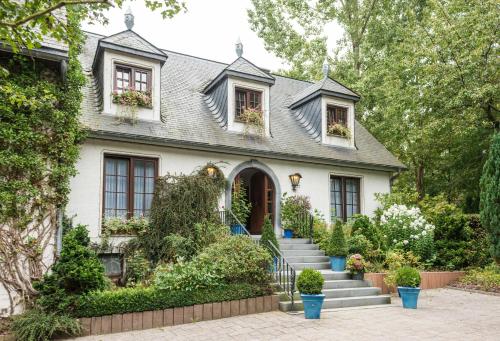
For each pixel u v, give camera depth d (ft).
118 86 34.58
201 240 29.68
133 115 33.68
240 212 38.22
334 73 67.51
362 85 60.29
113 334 21.08
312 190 42.45
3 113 23.89
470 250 39.70
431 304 28.91
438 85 45.73
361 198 46.14
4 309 22.93
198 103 41.73
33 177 24.70
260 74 41.55
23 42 16.55
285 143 41.70
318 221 40.09
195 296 23.99
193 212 31.01
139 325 22.20
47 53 24.79
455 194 59.06
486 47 43.75
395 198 46.16
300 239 37.63
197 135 36.11
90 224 30.48
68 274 20.76
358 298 28.35
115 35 35.06
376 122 62.08
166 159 34.63
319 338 19.65
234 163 38.01
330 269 33.24
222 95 40.91
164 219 30.32
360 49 67.41
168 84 42.29
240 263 26.16
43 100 25.20
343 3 68.13
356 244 34.91
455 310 26.63
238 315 25.11
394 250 36.70
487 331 20.94
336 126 45.70
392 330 21.15
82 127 29.53
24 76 25.20
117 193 32.68
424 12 59.06
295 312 25.64
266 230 30.81
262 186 42.11
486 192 36.27
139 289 23.04
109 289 24.39
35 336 19.63
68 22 23.86
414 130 51.60
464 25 44.47
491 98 44.24
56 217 25.29
